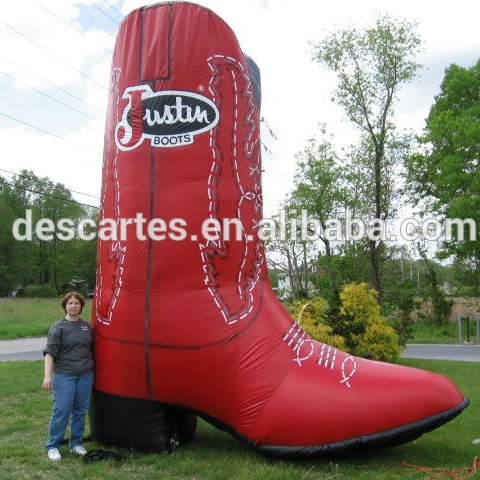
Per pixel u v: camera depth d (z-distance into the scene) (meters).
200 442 5.46
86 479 4.42
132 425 4.99
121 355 4.99
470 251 23.78
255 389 4.74
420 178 25.17
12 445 5.35
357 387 4.65
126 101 5.26
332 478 4.38
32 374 10.17
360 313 10.52
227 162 5.19
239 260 5.13
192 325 4.88
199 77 5.14
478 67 25.94
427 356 15.62
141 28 5.30
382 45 19.06
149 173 5.09
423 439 5.65
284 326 5.09
